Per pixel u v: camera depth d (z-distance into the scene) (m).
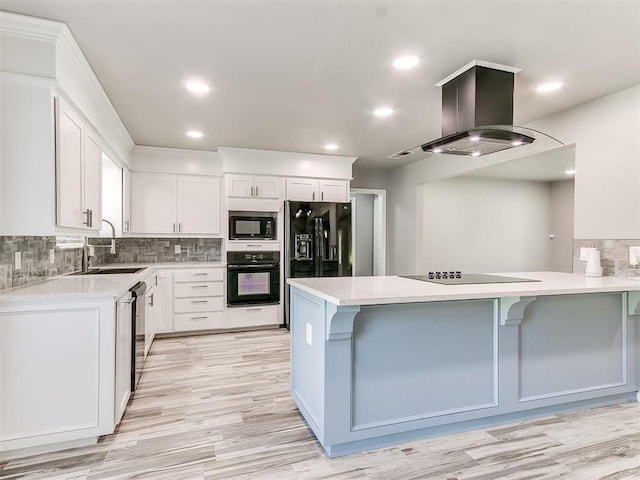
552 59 2.39
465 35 2.12
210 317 4.70
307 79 2.70
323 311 2.02
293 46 2.24
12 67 1.97
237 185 4.84
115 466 1.92
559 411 2.58
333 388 2.00
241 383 3.07
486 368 2.37
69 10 1.88
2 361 1.94
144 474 1.85
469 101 2.55
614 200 2.91
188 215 4.84
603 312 2.70
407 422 2.17
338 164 5.25
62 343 2.03
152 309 4.12
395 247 6.19
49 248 2.85
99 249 4.46
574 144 3.22
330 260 5.04
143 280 3.24
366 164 5.84
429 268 6.91
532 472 1.88
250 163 4.86
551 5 1.83
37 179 2.06
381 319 2.13
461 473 1.87
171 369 3.40
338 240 5.09
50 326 2.01
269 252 5.00
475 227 7.25
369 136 4.20
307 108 3.29
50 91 2.07
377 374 2.12
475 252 7.24
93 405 2.09
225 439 2.19
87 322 2.07
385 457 2.02
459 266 7.11
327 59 2.40
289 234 4.87
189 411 2.55
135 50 2.28
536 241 7.67
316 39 2.16
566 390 2.57
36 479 1.80
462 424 2.32
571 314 2.60
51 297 1.99
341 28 2.05
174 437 2.21
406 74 2.62
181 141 4.39
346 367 2.03
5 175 2.02
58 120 2.14
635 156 2.78
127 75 2.61
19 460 1.96
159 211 4.72
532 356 2.48
